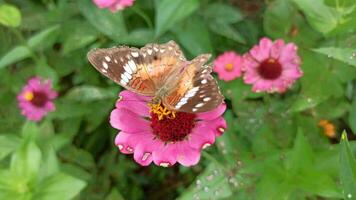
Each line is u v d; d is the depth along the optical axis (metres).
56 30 0.43
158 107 0.26
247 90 0.39
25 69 0.45
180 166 0.43
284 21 0.40
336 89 0.37
